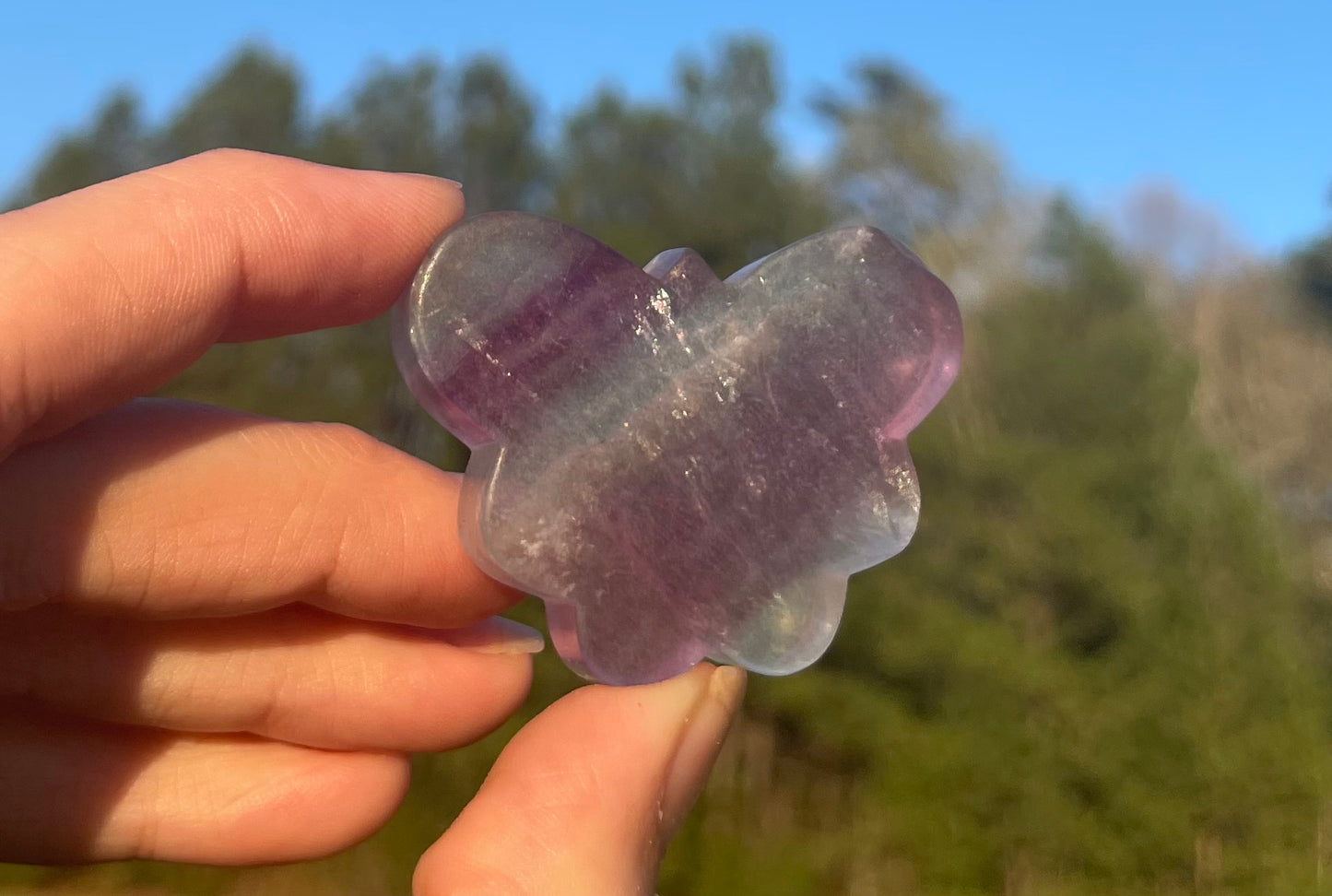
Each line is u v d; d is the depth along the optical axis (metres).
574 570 0.15
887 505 0.15
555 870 0.15
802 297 0.15
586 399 0.15
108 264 0.14
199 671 0.17
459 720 0.17
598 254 0.15
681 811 0.16
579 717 0.16
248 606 0.15
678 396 0.15
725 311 0.15
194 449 0.15
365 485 0.16
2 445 0.14
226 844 0.17
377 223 0.15
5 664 0.16
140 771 0.17
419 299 0.14
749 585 0.15
